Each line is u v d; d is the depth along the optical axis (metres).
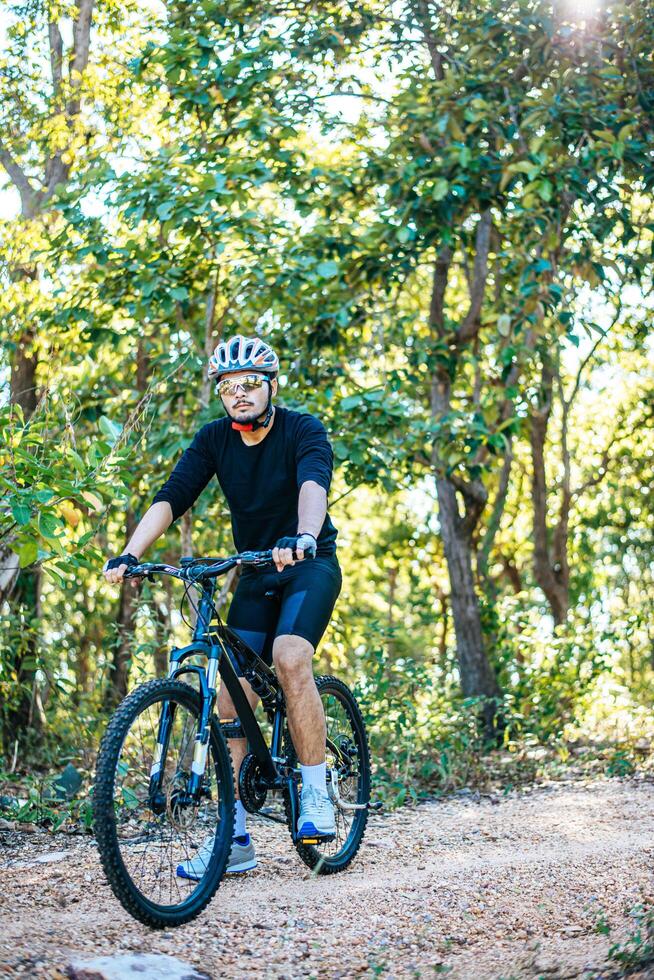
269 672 3.98
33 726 7.89
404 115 8.80
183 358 7.66
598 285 8.24
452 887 3.83
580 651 8.88
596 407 16.84
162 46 7.73
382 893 3.76
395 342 9.38
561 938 3.24
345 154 10.14
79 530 5.88
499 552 16.06
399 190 8.28
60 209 7.77
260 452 3.90
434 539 15.65
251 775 3.88
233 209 8.10
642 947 2.84
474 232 9.66
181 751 3.48
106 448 5.28
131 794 4.80
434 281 9.94
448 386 9.88
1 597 7.64
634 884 3.82
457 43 8.91
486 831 5.16
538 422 12.48
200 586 3.59
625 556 19.66
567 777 7.36
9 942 2.98
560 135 7.79
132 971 2.82
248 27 8.44
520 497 15.79
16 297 8.72
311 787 3.82
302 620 3.78
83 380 9.06
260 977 2.95
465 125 8.18
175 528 8.99
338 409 7.93
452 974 2.96
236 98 8.14
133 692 3.28
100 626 11.24
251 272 7.60
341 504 13.93
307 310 8.64
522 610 9.57
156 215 7.46
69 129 10.17
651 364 16.09
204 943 3.19
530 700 8.84
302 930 3.36
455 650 9.88
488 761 7.87
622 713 8.89
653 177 7.82
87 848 4.67
